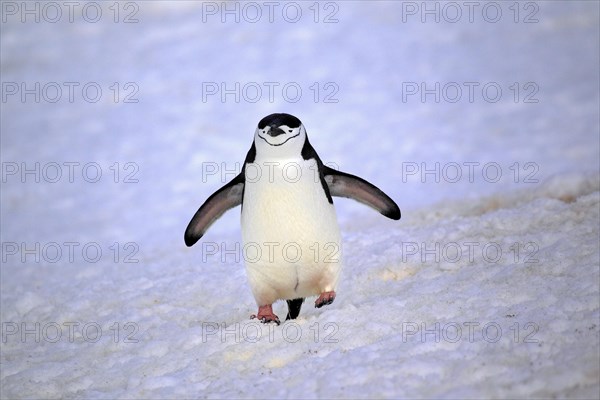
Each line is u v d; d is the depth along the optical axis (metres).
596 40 76.81
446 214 28.95
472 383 13.86
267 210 17.22
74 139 64.81
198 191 49.12
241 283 22.23
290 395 14.31
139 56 86.31
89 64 85.94
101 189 51.78
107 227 43.06
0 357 19.44
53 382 17.03
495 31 82.25
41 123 70.06
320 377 14.76
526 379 13.65
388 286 20.05
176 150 59.22
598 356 13.98
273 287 18.17
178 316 20.42
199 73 78.69
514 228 22.69
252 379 15.38
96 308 22.08
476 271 19.39
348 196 19.05
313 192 17.30
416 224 27.95
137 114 69.44
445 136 56.28
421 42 81.12
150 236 39.97
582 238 20.20
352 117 62.56
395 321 16.98
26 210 48.69
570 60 72.19
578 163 46.03
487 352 14.85
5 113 73.56
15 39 94.94
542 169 45.47
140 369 16.91
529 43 78.06
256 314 19.41
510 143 52.84
